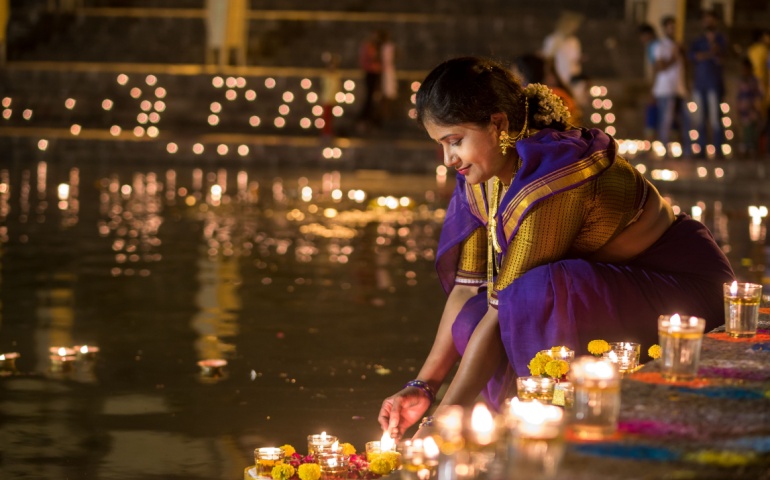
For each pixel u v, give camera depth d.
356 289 8.25
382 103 22.61
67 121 23.28
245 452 4.34
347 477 3.70
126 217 12.66
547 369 3.31
